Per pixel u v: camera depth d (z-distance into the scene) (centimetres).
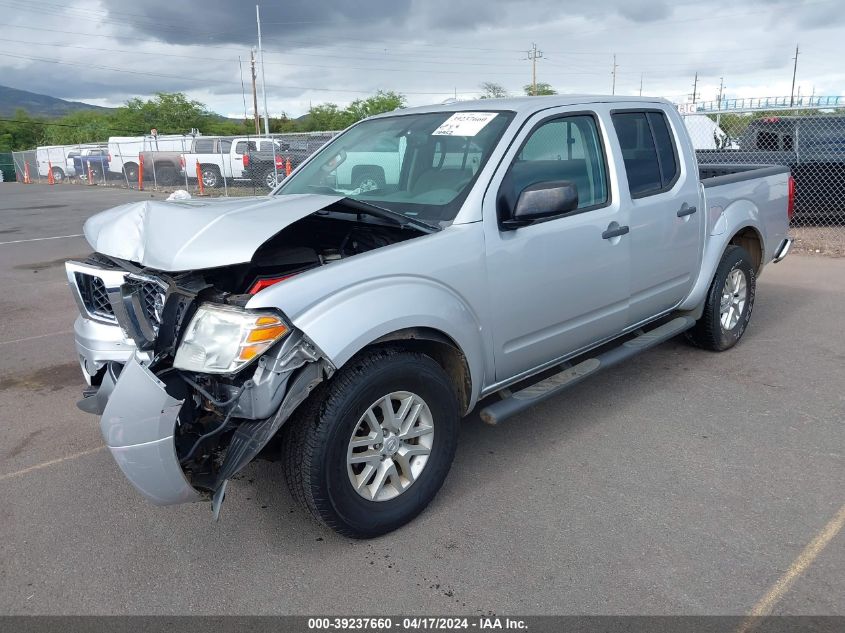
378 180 396
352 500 291
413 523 319
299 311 267
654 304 449
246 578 285
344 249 345
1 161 4100
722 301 517
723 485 343
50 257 1091
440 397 314
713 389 464
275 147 2033
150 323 304
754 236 549
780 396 449
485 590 272
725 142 1247
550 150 372
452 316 312
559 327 379
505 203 342
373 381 286
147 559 300
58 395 493
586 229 378
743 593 265
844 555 285
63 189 2775
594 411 434
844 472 352
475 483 353
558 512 324
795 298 700
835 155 1066
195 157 2450
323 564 292
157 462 258
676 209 444
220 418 281
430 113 407
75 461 392
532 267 351
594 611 258
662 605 260
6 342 626
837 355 524
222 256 267
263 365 265
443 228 326
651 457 374
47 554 305
